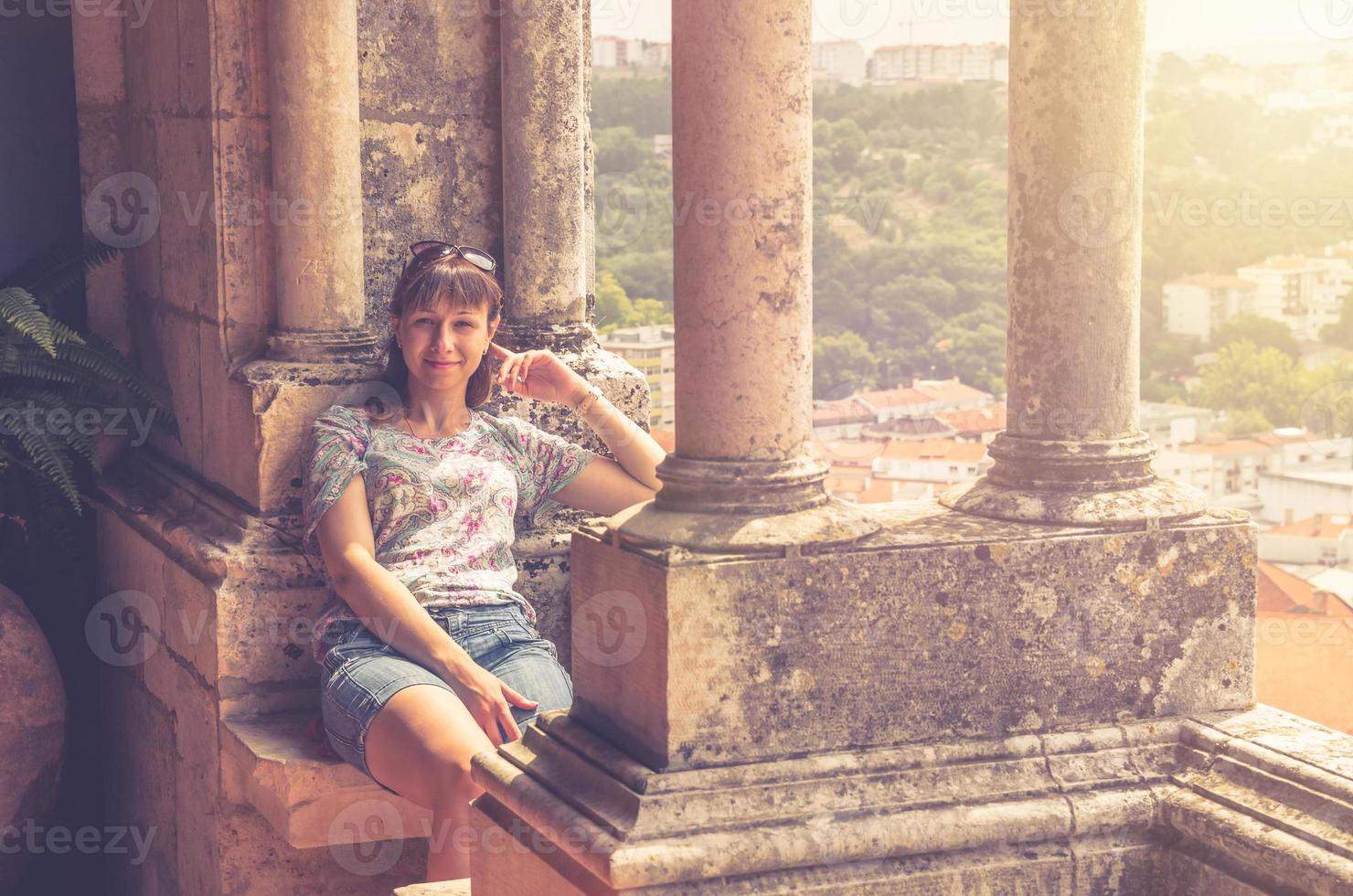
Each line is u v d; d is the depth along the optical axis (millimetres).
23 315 3326
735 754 1920
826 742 1958
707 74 1937
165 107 3500
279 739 2971
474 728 2559
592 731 2074
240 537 3125
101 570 3945
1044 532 2039
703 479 1988
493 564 2988
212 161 3184
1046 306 2098
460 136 3363
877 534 2010
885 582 1963
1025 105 2086
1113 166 2059
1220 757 1996
